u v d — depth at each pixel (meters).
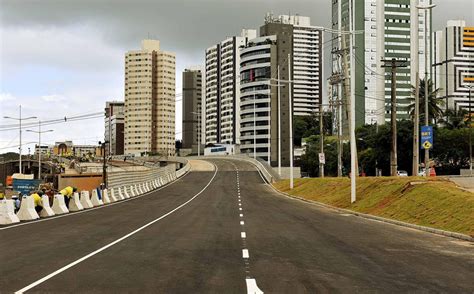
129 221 25.19
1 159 136.88
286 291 9.34
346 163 114.62
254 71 161.00
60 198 30.98
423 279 10.64
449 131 85.25
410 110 87.69
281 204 40.12
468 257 13.92
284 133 157.12
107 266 12.10
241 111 167.38
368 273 11.30
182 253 14.34
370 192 34.00
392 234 19.78
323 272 11.40
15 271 11.41
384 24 98.25
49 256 13.73
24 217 25.88
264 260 13.12
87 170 87.06
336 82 61.09
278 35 158.50
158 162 133.50
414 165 41.47
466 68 102.06
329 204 38.06
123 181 64.25
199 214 30.00
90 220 25.69
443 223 21.31
